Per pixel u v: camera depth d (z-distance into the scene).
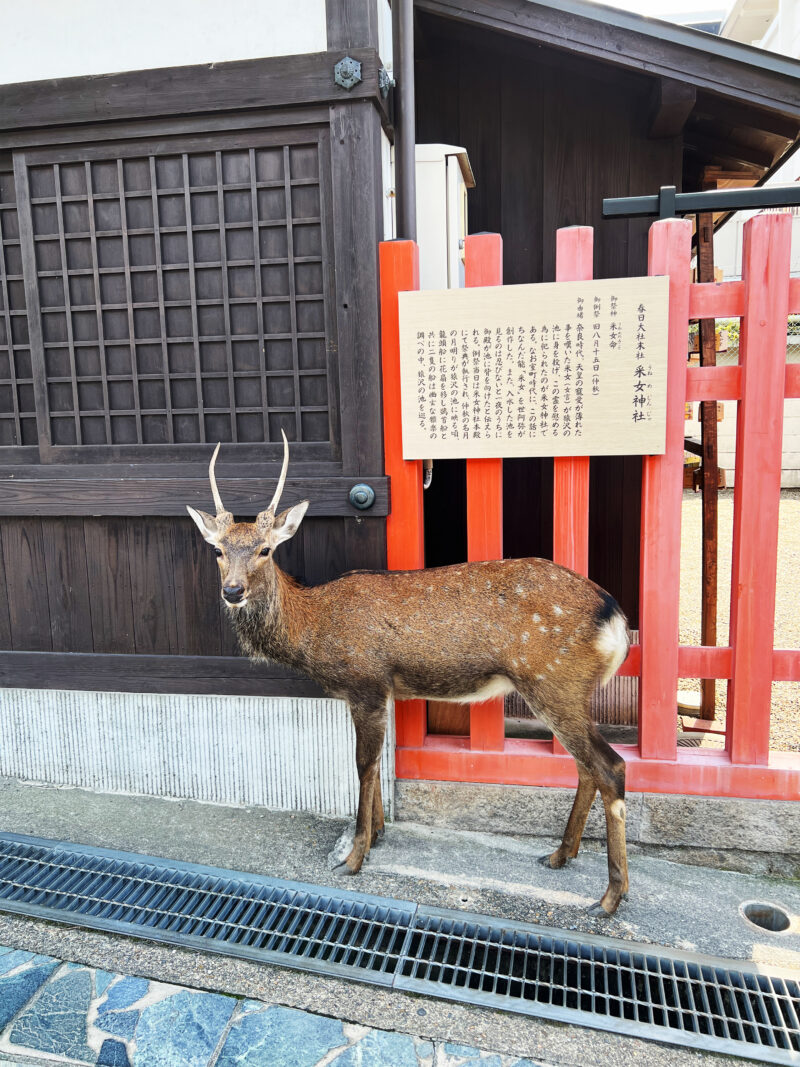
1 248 2.97
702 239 3.57
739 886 2.59
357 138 2.61
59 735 3.28
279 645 2.59
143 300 2.90
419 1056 1.87
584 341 2.55
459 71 3.55
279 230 2.77
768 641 2.66
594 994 2.04
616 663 2.40
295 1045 1.90
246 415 2.92
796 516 8.92
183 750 3.15
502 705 2.86
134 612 3.07
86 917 2.39
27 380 3.04
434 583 2.55
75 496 2.97
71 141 2.81
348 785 3.01
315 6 2.59
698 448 3.70
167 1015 2.00
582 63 3.24
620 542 3.60
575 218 3.56
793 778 2.68
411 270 2.68
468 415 2.68
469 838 2.86
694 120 3.46
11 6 2.77
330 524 2.89
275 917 2.39
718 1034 1.94
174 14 2.68
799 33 10.67
